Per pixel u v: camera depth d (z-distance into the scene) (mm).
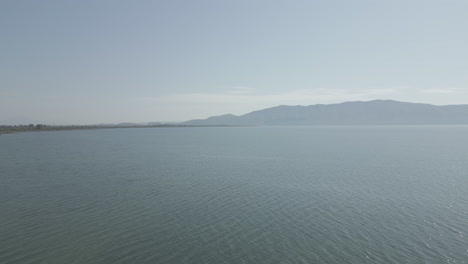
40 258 23688
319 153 95000
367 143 137375
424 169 62875
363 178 53281
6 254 24250
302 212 34719
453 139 163750
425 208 35938
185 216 33250
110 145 126750
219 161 76438
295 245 26250
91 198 40000
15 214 33406
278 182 50188
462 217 32781
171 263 23172
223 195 41969
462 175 55938
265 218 32719
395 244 26422
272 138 187750
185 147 118375
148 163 72438
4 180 50906
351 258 23969
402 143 136125
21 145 122562
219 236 28047
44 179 52000
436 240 27156
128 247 25734
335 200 39469
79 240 26953
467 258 23906
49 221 31438
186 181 51000
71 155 88000
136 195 41781
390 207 36406
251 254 24594
